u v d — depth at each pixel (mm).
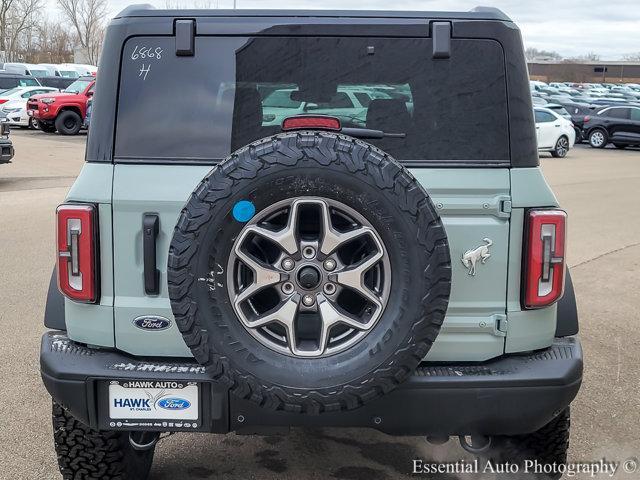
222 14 2908
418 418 2760
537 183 2824
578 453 3945
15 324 5824
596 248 9570
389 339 2514
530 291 2795
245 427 2777
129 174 2801
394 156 2889
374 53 2914
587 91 60219
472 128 2871
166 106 2875
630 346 5770
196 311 2525
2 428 4070
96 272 2797
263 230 2520
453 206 2775
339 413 2742
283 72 2930
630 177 18312
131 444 3221
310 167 2467
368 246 2602
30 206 11531
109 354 2850
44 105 25984
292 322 2549
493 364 2834
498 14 2898
